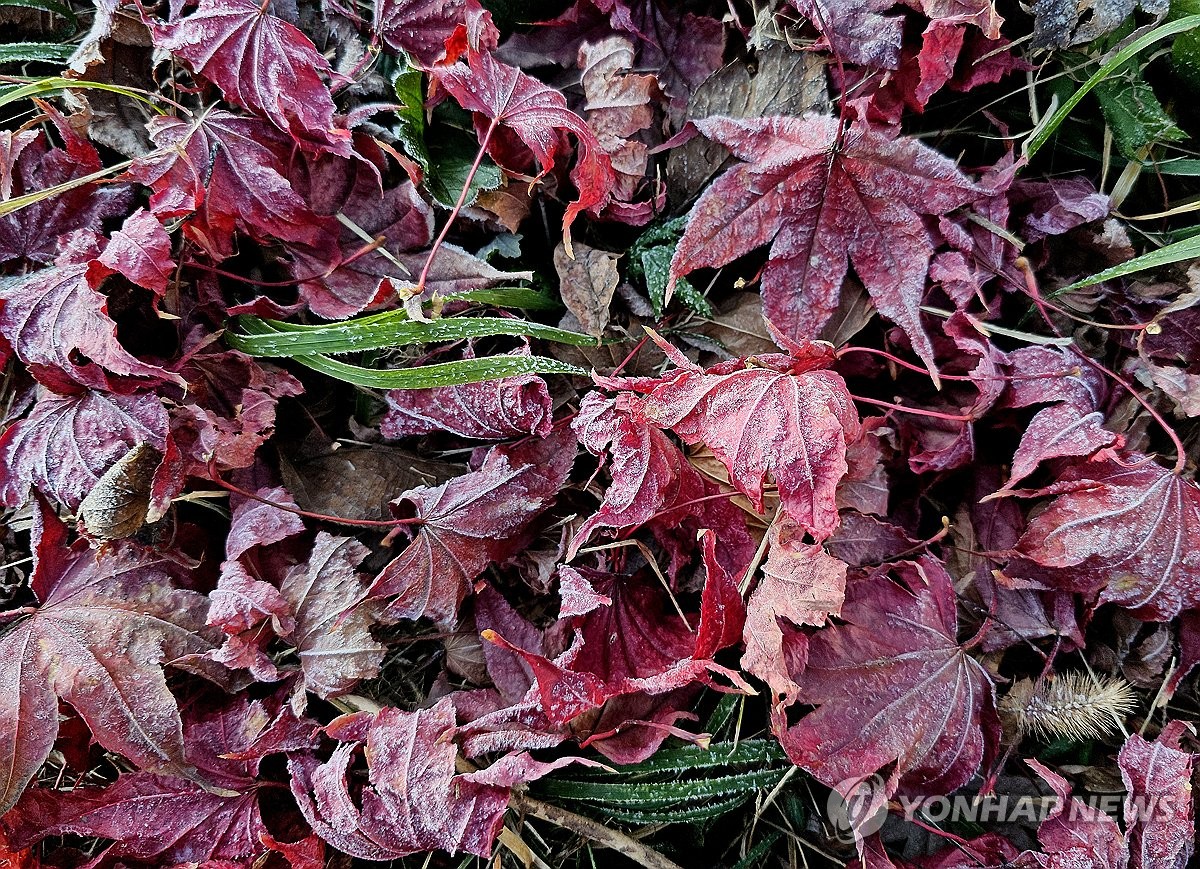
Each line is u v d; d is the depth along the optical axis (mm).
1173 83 434
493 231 429
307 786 389
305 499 419
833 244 410
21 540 423
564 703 378
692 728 418
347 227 416
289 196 407
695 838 421
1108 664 418
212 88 416
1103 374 413
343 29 429
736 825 428
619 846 406
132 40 414
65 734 396
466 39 390
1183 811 386
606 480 425
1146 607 397
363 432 427
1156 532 392
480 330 406
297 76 403
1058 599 409
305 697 392
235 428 402
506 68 401
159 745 385
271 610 392
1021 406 406
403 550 409
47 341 384
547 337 416
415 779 381
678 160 434
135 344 406
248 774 394
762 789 414
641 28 438
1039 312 424
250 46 400
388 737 385
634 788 402
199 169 402
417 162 417
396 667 424
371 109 411
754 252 429
